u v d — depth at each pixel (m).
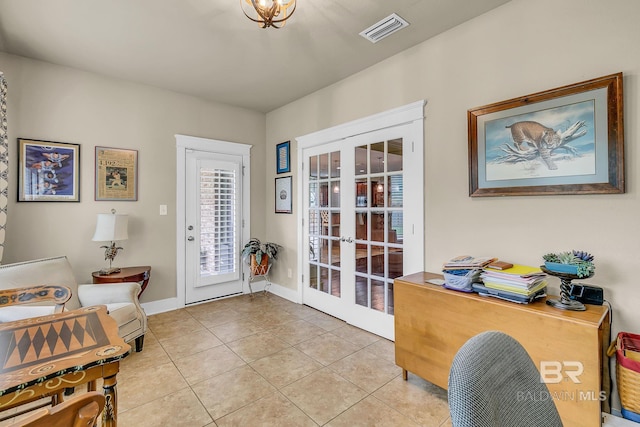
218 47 2.68
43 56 2.82
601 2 1.73
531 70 2.00
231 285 4.23
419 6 2.13
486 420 0.60
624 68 1.66
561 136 1.84
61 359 1.12
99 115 3.21
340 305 3.36
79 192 3.10
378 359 2.47
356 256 3.20
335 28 2.39
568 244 1.85
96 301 2.51
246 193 4.34
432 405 1.90
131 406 1.89
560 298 1.66
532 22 1.99
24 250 2.82
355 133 3.19
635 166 1.64
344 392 2.03
